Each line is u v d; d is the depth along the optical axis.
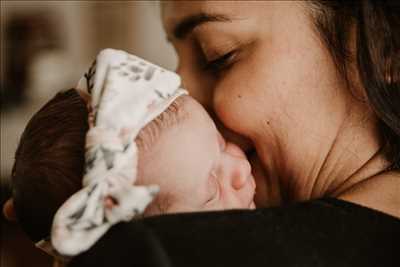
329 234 0.68
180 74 1.02
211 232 0.65
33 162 0.81
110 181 0.73
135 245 0.64
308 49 0.88
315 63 0.88
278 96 0.89
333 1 0.87
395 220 0.72
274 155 0.94
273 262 0.63
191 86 1.00
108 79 0.83
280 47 0.89
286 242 0.66
